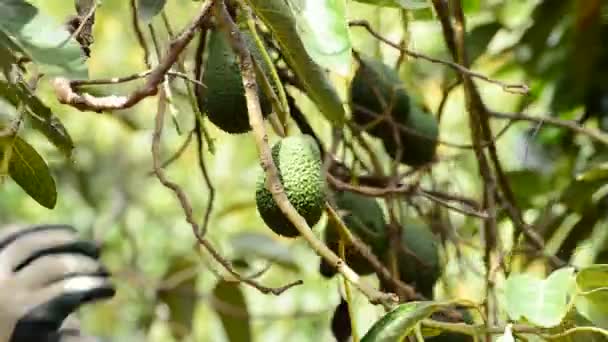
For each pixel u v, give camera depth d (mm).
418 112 2082
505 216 2234
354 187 1852
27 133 2650
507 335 1575
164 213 3895
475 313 2096
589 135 2158
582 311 1675
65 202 3754
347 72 1526
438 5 2078
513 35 2799
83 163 3641
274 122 1803
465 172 2820
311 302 3516
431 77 2416
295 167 1636
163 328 3303
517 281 1598
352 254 1931
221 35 1776
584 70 2654
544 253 2156
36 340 1693
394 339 1549
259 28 1792
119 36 3764
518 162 2641
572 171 2586
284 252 2715
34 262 1730
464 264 2461
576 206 2377
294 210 1572
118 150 3707
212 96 1774
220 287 2494
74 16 1763
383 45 2451
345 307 1995
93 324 3492
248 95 1578
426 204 2184
